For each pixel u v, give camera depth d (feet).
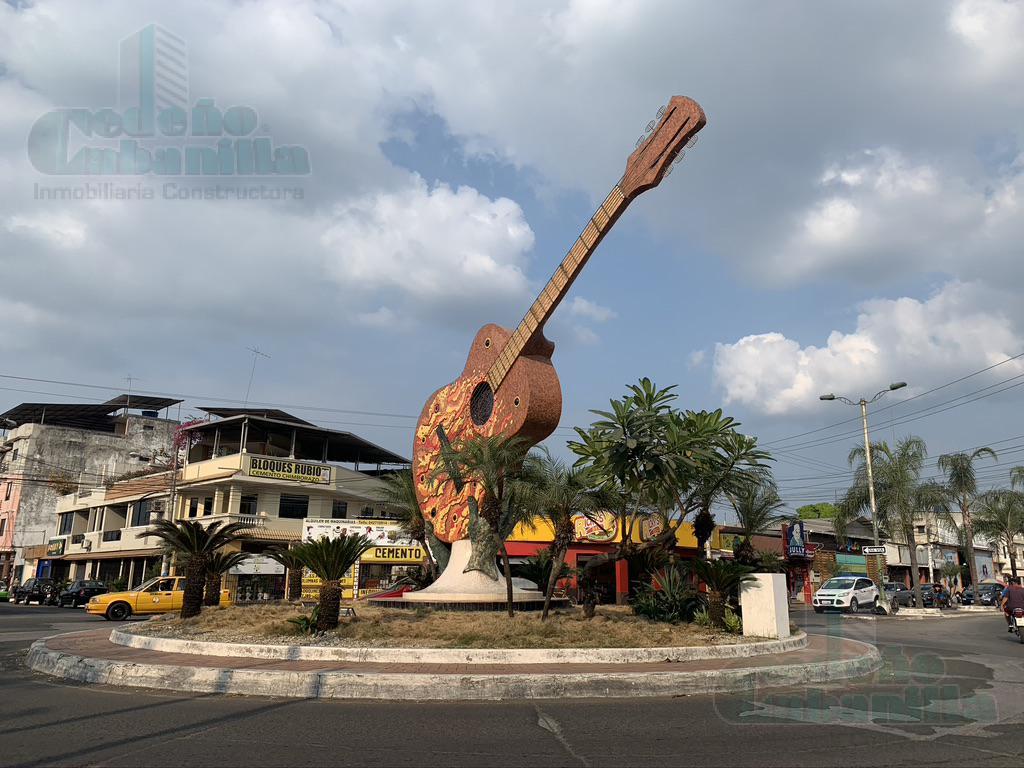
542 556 73.15
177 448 153.38
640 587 70.69
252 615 56.03
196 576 59.36
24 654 49.67
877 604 120.37
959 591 195.11
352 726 26.71
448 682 33.04
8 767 20.85
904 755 22.85
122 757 22.02
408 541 132.16
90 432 202.59
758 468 71.77
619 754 22.88
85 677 37.91
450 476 62.90
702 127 51.62
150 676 35.96
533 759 22.20
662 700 32.81
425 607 61.26
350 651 39.73
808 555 157.99
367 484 161.27
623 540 65.41
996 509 173.47
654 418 62.03
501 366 65.21
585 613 58.13
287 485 145.79
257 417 146.51
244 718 27.99
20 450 197.06
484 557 64.08
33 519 195.21
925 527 214.07
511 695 33.09
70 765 21.12
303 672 34.45
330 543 48.44
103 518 176.55
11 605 140.05
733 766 21.50
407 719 28.07
